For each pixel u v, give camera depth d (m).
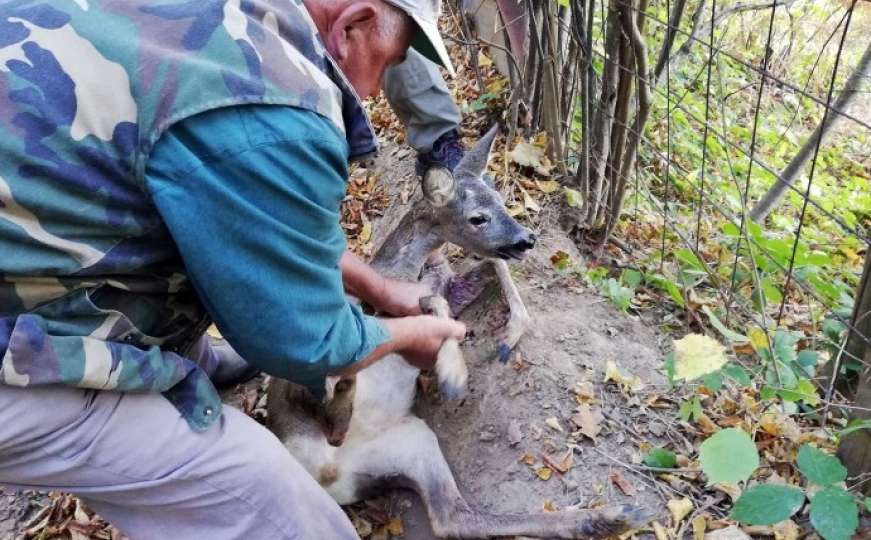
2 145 1.41
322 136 1.59
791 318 3.47
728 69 6.39
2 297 1.55
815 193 5.33
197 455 1.83
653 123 5.02
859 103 6.62
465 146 4.17
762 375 2.83
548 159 4.04
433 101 3.58
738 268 3.68
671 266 3.76
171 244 1.66
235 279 1.57
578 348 3.04
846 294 3.54
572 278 3.46
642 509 2.30
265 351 1.70
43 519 3.01
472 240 3.08
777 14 6.67
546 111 3.95
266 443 1.93
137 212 1.55
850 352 2.67
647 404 2.79
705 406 2.79
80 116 1.45
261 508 1.90
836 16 6.66
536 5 3.85
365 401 2.81
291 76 1.57
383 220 4.54
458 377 2.61
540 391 2.87
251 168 1.50
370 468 2.76
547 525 2.38
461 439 2.91
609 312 3.27
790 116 6.30
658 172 4.69
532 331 3.11
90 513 2.99
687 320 3.36
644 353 3.05
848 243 4.54
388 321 2.33
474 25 5.25
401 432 2.78
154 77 1.47
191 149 1.48
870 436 2.24
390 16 1.84
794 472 2.46
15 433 1.65
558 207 3.87
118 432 1.76
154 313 1.76
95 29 1.50
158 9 1.55
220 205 1.50
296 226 1.61
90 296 1.62
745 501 2.07
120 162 1.49
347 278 2.80
